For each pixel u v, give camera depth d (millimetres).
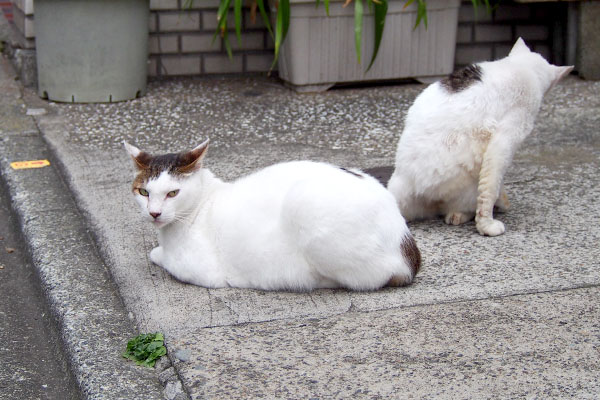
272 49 7047
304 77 6426
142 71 6293
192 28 6844
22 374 2826
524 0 6598
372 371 2518
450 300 2992
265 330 2793
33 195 4332
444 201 3779
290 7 6164
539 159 4773
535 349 2629
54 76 6098
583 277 3160
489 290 3066
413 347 2656
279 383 2465
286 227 2953
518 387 2412
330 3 6230
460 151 3561
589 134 5254
